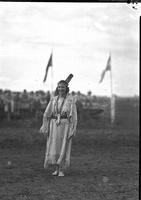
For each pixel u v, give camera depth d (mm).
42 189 7535
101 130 18859
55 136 9102
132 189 7582
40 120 21359
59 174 9008
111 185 7945
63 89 9250
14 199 6754
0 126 19969
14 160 11414
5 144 14445
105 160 11609
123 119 22688
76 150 13828
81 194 7141
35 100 22094
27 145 14531
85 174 9227
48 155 9180
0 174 9125
